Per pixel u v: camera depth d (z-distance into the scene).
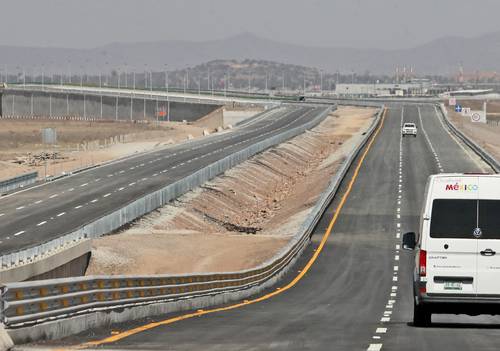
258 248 118.12
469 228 46.59
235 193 171.25
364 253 114.06
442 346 40.53
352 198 157.12
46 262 88.81
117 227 125.25
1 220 131.38
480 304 46.72
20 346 39.41
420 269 46.88
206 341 42.59
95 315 48.34
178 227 136.12
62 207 142.88
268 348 40.06
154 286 60.41
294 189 188.38
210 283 73.94
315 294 83.50
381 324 52.62
